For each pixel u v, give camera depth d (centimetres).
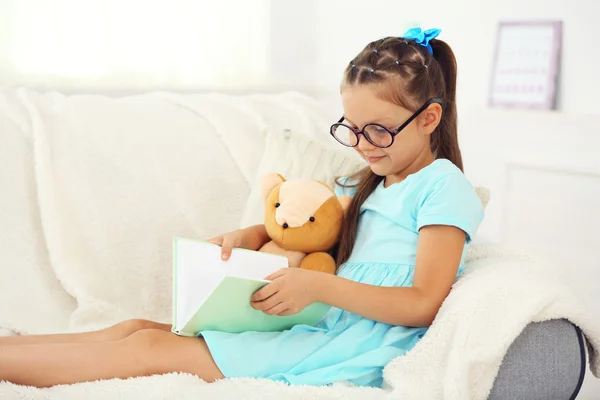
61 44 202
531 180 229
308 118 204
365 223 148
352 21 271
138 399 114
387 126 134
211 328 127
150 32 221
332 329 135
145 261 170
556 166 223
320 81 275
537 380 119
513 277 127
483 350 116
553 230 226
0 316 152
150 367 122
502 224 236
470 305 120
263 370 123
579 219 221
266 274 133
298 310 125
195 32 234
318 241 144
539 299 120
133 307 166
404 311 127
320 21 275
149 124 181
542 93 234
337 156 172
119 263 166
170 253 173
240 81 250
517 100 238
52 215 161
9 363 118
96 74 211
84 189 167
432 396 116
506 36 240
